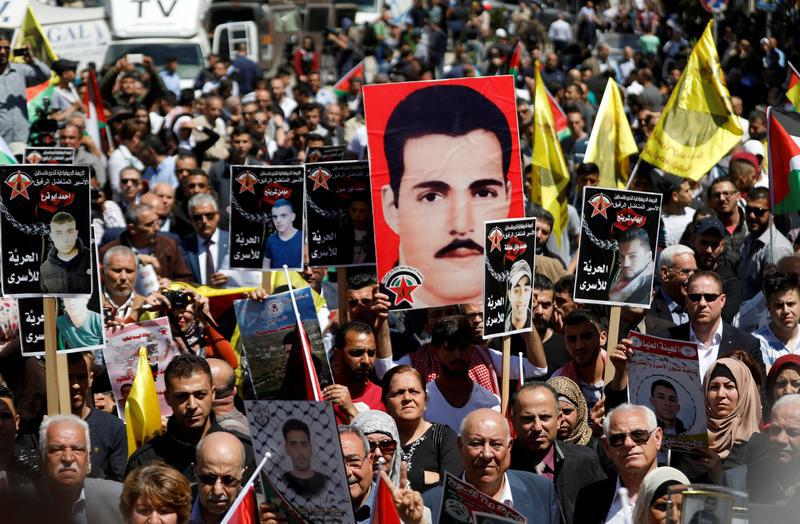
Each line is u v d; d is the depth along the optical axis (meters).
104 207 25.52
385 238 17.70
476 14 67.88
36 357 16.28
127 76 39.25
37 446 14.68
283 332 14.75
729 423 14.52
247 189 18.20
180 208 24.58
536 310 18.20
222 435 12.63
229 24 60.44
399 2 70.44
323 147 27.58
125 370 16.50
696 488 10.03
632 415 12.87
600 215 16.72
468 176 17.77
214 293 18.05
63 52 54.41
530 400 14.39
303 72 56.53
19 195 14.94
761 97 50.72
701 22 60.97
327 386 14.77
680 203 24.12
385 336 17.66
